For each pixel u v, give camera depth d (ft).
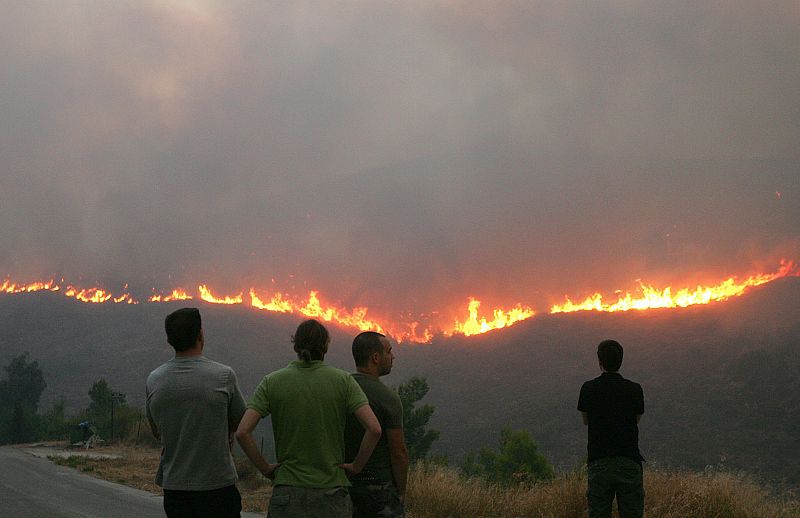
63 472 79.15
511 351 490.90
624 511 25.39
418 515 40.68
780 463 278.87
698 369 396.98
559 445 320.09
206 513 17.51
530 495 42.24
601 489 25.41
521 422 361.51
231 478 17.90
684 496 36.19
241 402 18.30
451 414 400.26
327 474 17.65
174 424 17.65
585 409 25.94
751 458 287.69
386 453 19.56
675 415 343.87
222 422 17.87
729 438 310.24
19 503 51.06
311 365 18.24
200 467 17.56
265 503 53.31
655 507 36.22
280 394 17.81
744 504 36.09
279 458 17.89
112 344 630.74
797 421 314.76
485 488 44.55
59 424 220.84
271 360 564.30
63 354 611.06
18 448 135.64
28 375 352.28
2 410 262.06
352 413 18.04
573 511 38.60
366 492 19.20
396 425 19.39
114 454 112.88
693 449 304.91
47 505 50.08
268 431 173.58
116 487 63.52
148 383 18.20
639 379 400.47
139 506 49.93
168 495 17.69
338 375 18.12
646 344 452.35
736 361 393.50
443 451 341.41
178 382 17.75
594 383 25.91
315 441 17.67
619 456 25.36
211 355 558.15
